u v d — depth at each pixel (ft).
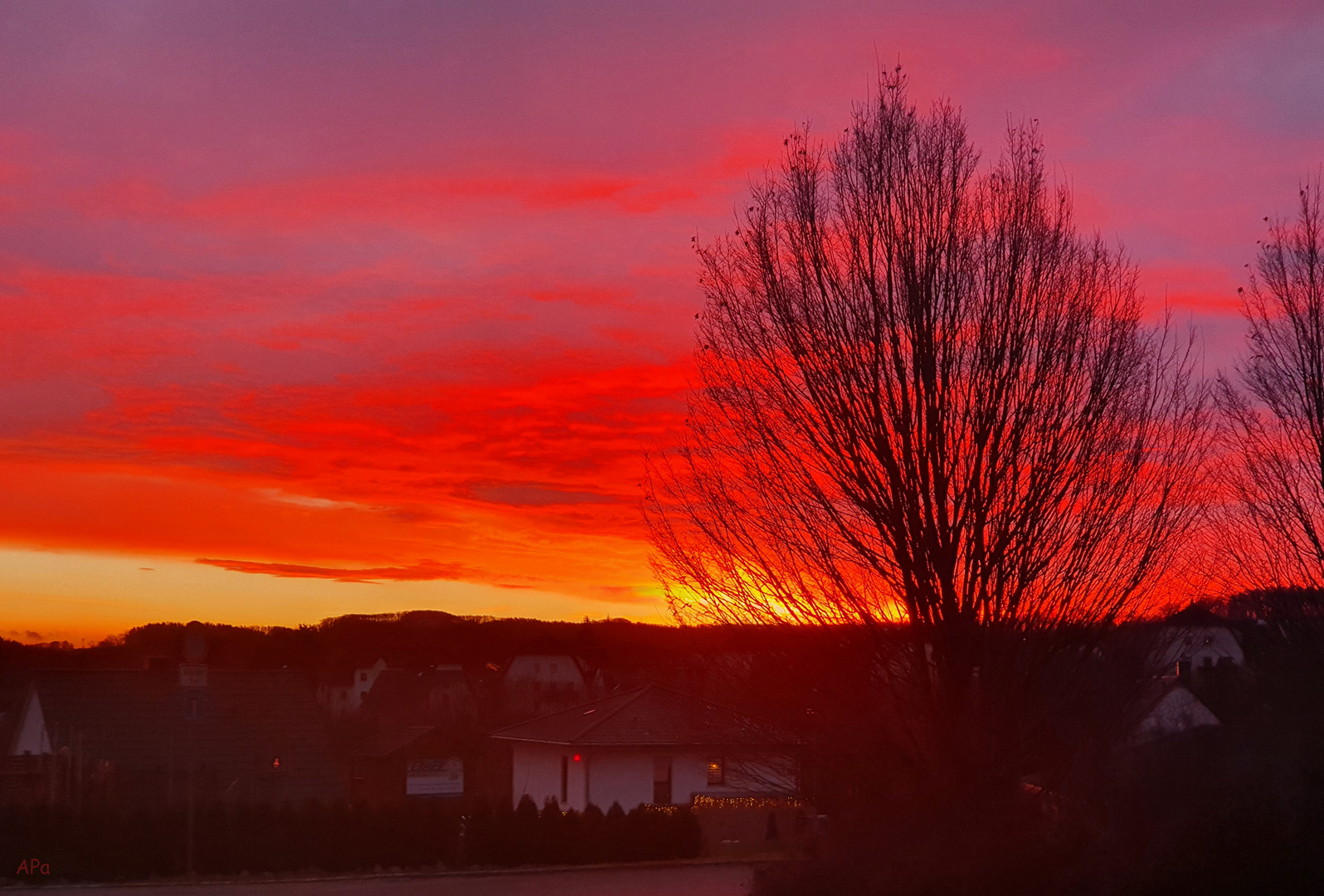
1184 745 73.36
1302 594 71.51
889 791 40.32
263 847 92.27
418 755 144.15
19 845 85.46
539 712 232.32
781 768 43.06
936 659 39.88
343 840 94.12
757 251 43.42
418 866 95.40
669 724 123.75
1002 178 42.50
